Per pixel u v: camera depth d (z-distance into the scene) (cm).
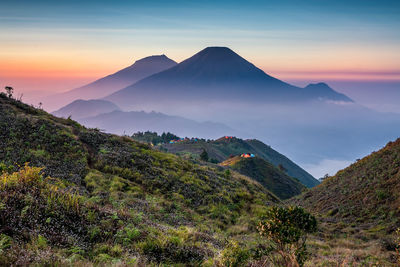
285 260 754
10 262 536
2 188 866
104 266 634
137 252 789
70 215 879
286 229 767
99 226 880
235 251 832
